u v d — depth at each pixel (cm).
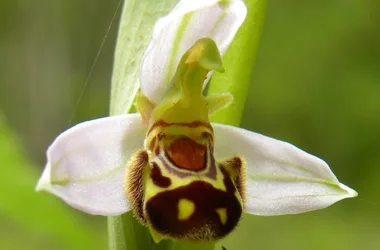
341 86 64
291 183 14
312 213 48
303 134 63
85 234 16
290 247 45
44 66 72
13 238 25
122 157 14
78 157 14
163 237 13
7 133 16
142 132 14
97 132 14
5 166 16
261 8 14
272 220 47
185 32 14
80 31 72
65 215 16
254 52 14
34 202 15
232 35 14
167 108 14
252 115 65
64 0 72
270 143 14
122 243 14
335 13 67
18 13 72
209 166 14
